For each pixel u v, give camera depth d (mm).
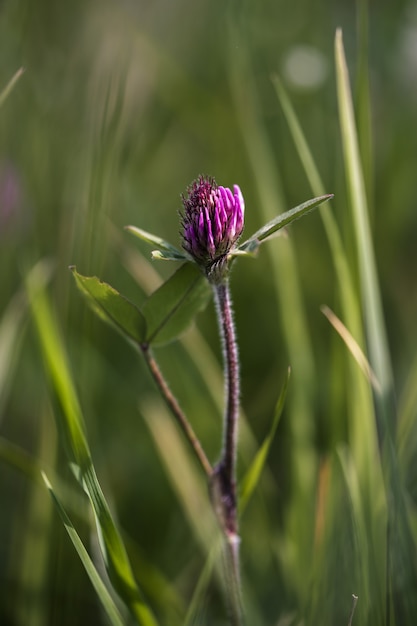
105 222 537
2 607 503
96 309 430
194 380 577
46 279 547
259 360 624
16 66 590
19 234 573
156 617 499
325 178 704
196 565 527
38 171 584
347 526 461
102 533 422
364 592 439
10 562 512
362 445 474
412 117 758
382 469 462
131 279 616
